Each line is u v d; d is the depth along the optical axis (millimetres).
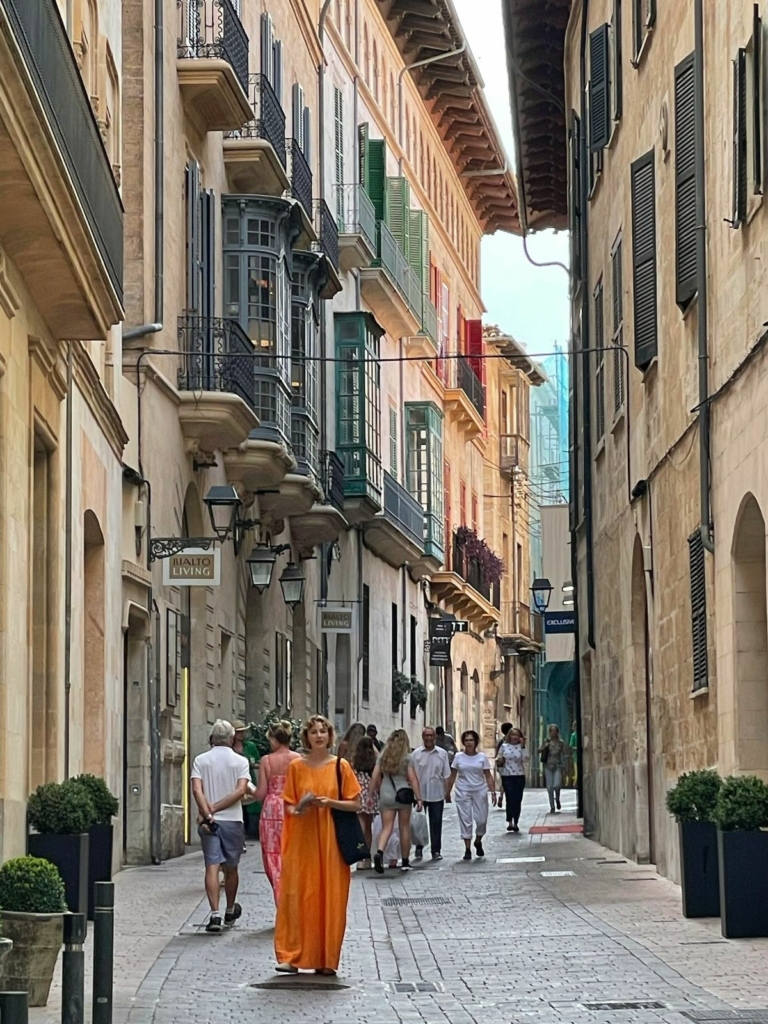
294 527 36750
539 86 34906
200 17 28281
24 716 15586
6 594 14578
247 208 30594
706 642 18094
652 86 21625
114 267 17531
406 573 51031
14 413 14992
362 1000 12062
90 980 12711
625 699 24562
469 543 60000
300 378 34406
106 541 21312
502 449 71625
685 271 18984
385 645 47938
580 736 33000
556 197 41125
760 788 14898
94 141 16234
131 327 24734
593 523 28656
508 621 71250
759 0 15391
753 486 15672
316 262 34969
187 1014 11352
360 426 41969
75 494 18938
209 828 16031
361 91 46344
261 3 33938
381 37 49469
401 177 49625
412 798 23453
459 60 53500
